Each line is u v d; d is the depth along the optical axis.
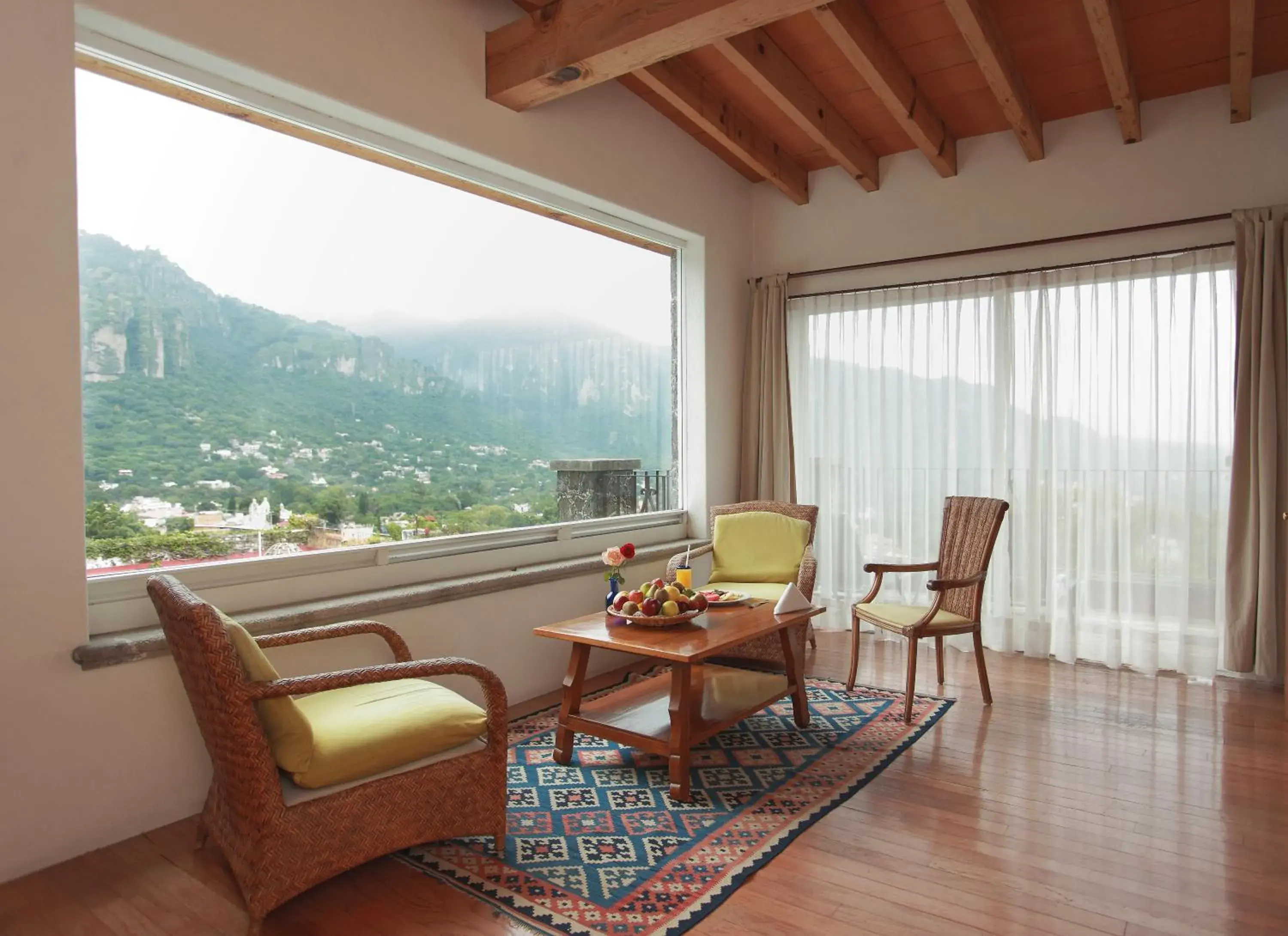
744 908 2.00
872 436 5.07
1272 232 3.89
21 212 2.17
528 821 2.49
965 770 2.88
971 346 4.75
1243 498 3.95
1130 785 2.74
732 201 5.36
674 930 1.91
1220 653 4.10
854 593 5.13
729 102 4.46
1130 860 2.23
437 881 2.14
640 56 3.21
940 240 4.88
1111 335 4.33
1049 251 4.56
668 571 4.03
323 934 1.91
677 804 2.61
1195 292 4.12
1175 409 4.18
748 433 5.41
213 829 2.19
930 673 4.13
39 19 2.20
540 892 2.08
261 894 1.88
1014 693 3.79
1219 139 4.11
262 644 2.42
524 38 3.42
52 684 2.22
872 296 5.07
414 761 2.18
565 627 3.06
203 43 2.55
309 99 2.92
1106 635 4.29
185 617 1.84
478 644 3.48
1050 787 2.72
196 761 2.54
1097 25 3.29
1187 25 3.59
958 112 4.46
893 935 1.88
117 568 2.53
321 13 2.89
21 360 2.17
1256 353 3.92
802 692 3.34
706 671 3.62
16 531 2.16
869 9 3.60
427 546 3.47
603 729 2.84
